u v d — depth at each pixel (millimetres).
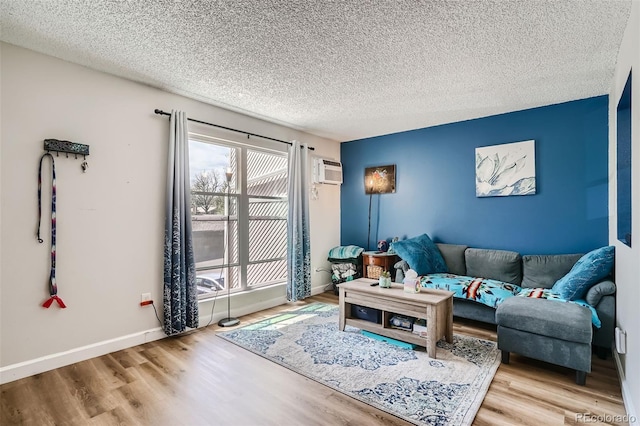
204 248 3629
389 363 2551
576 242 3482
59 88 2566
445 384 2227
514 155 3838
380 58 2586
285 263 4582
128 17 2043
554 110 3617
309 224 4691
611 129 3146
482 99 3488
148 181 3098
